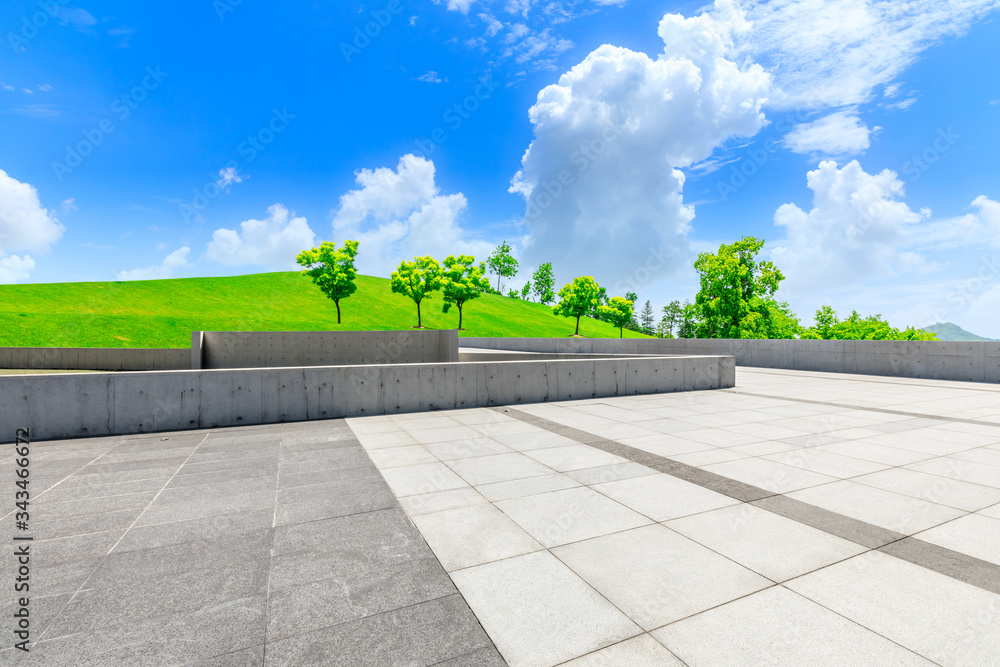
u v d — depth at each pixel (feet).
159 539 13.61
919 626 9.35
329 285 217.77
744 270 144.15
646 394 44.86
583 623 9.58
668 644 8.89
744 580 11.18
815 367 73.87
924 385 52.49
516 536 13.71
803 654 8.55
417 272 243.60
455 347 91.86
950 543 12.99
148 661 8.50
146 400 28.73
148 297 230.89
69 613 9.98
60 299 210.38
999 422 30.42
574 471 20.01
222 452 23.66
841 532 13.75
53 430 27.07
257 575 11.57
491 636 9.20
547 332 287.89
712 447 24.03
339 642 9.04
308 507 16.07
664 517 14.98
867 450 23.20
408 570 11.77
